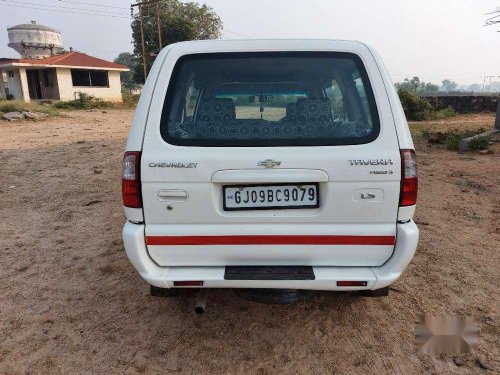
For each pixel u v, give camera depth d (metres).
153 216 2.20
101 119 19.42
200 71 2.35
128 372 2.34
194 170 2.14
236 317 2.83
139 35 39.41
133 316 2.88
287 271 2.21
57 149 10.01
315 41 2.38
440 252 3.77
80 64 30.48
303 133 2.20
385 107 2.19
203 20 42.25
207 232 2.20
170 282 2.19
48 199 5.76
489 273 3.38
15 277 3.47
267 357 2.44
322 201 2.18
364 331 2.66
